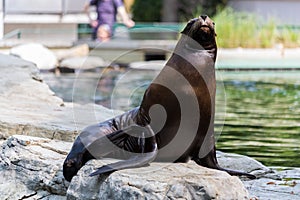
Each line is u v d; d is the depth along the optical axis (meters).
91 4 23.80
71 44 23.28
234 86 17.73
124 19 23.69
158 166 6.61
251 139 10.87
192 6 31.64
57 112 9.73
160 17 31.95
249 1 30.52
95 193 6.48
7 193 7.16
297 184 7.53
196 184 6.18
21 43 21.98
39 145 7.69
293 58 22.48
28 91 10.94
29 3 26.22
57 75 19.86
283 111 13.73
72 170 6.90
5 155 7.57
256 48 23.95
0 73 11.63
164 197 6.10
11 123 8.63
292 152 9.93
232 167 8.05
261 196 6.98
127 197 6.17
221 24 24.50
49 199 7.02
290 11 30.19
